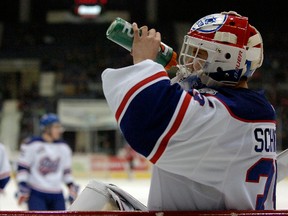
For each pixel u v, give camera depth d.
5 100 26.34
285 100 24.45
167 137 1.76
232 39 1.95
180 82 2.07
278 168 2.46
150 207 2.02
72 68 28.84
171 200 1.96
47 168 6.66
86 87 27.30
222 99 1.86
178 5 31.66
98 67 28.95
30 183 6.61
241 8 31.23
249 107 1.88
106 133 22.88
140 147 1.78
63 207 6.75
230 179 1.87
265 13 31.16
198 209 1.94
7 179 5.79
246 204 1.90
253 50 2.03
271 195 2.04
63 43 30.55
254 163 1.89
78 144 22.39
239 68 1.97
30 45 30.20
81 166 19.47
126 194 2.10
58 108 22.83
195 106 1.79
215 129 1.81
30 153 6.63
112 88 1.82
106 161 19.50
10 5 32.22
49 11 32.22
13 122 23.52
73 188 6.87
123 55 29.75
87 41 30.81
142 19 31.48
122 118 1.78
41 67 29.03
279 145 19.44
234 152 1.84
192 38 1.99
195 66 2.00
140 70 1.80
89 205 2.04
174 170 1.87
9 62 29.28
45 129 6.72
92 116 22.20
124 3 31.50
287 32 30.45
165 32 30.64
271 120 1.96
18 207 9.76
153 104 1.74
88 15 23.62
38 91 27.14
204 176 1.86
